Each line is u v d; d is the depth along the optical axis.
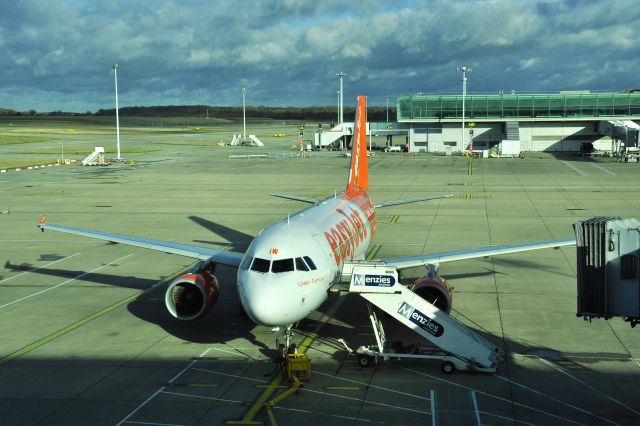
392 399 19.95
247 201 67.62
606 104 138.38
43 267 38.62
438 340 22.58
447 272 36.25
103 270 37.84
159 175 95.88
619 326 26.72
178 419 18.77
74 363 23.31
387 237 47.03
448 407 19.31
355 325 27.47
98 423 18.56
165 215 58.41
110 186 81.50
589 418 18.44
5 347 25.03
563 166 105.06
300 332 26.58
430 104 142.25
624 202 63.34
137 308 30.25
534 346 24.55
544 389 20.55
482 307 29.64
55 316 29.06
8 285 34.56
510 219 54.34
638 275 19.06
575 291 32.19
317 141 154.00
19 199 69.12
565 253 40.69
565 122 142.38
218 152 151.00
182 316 25.58
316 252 23.84
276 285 21.70
